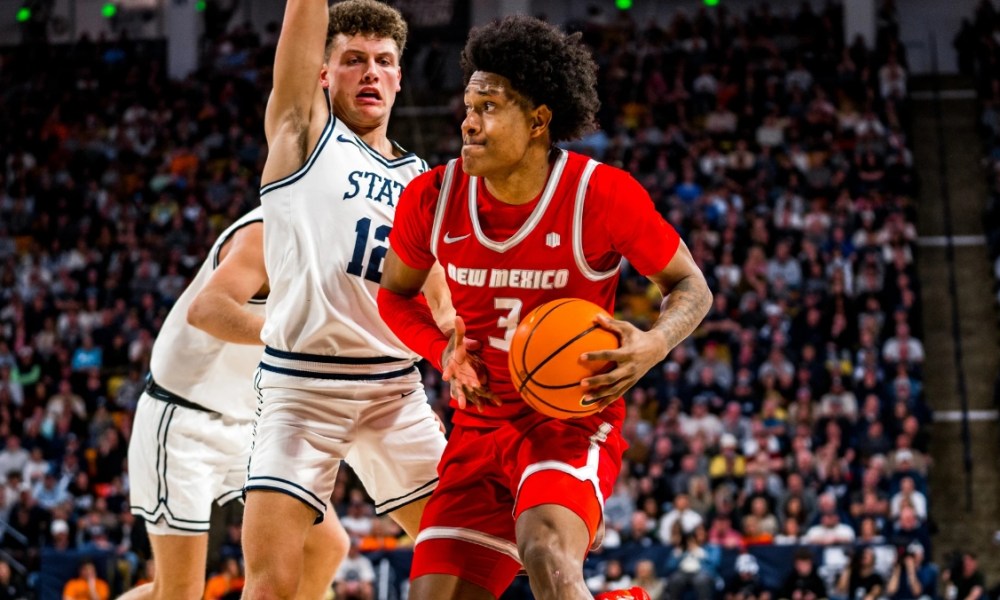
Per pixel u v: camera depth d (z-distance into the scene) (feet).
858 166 56.80
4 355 49.39
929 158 62.28
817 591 32.42
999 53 66.03
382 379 12.50
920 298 52.03
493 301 10.69
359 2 13.07
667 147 58.23
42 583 34.58
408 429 12.78
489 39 10.28
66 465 41.93
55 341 50.60
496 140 10.18
